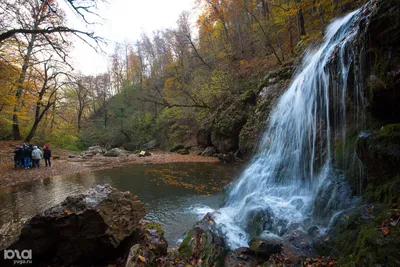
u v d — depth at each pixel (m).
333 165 5.40
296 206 5.64
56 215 3.64
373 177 3.79
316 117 6.87
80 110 34.12
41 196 8.48
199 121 24.53
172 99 29.05
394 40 3.46
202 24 27.53
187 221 6.22
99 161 18.47
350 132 5.31
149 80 41.88
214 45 30.39
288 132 8.37
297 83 8.66
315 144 6.57
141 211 4.61
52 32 8.61
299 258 3.36
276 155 8.57
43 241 3.71
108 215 3.82
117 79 45.66
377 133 3.62
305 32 14.04
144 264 3.20
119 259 3.77
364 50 4.17
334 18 10.48
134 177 11.90
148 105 35.62
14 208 7.12
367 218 3.23
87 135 32.97
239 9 23.64
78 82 15.34
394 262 2.12
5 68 11.91
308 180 6.55
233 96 18.58
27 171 13.09
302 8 13.38
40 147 22.72
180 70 31.20
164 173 12.84
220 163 15.98
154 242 4.10
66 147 27.34
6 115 20.75
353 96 5.20
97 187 4.27
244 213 5.81
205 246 4.20
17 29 8.13
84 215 3.63
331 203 4.64
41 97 20.00
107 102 39.41
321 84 6.76
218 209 6.84
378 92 3.83
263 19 19.53
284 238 4.04
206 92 20.73
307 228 4.28
